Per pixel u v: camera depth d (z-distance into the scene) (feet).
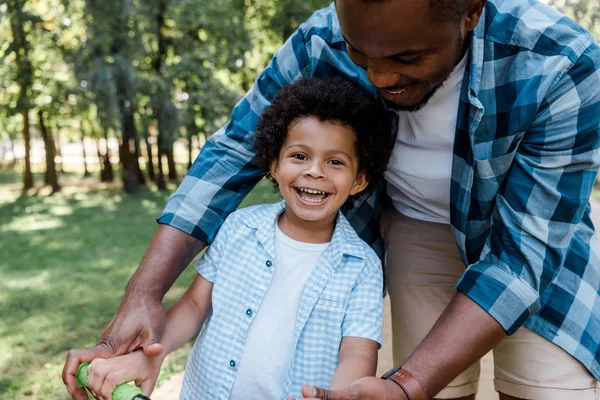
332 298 5.26
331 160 5.22
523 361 5.66
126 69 58.18
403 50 4.05
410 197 6.36
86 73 58.44
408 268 6.71
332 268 5.32
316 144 5.17
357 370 4.92
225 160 5.70
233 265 5.42
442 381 4.50
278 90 5.95
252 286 5.32
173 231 5.41
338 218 5.61
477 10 4.31
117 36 58.44
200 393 5.37
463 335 4.57
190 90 66.39
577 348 5.54
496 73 4.92
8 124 91.20
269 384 5.21
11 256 33.71
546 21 4.91
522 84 4.83
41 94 67.87
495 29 4.92
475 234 5.44
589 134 4.81
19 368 16.08
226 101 67.26
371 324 5.22
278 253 5.42
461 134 5.20
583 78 4.77
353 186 5.59
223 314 5.35
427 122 5.48
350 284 5.31
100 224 46.39
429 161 5.78
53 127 78.13
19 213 54.85
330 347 5.23
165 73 65.46
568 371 5.56
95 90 57.21
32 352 17.39
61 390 14.55
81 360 4.56
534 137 4.91
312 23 5.88
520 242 4.82
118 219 49.32
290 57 5.96
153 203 60.85
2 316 21.24
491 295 4.65
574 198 4.83
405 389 4.33
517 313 4.66
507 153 4.96
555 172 4.84
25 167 73.51
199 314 5.51
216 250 5.57
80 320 20.59
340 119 5.23
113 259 32.12
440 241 6.55
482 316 4.62
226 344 5.28
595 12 22.91
